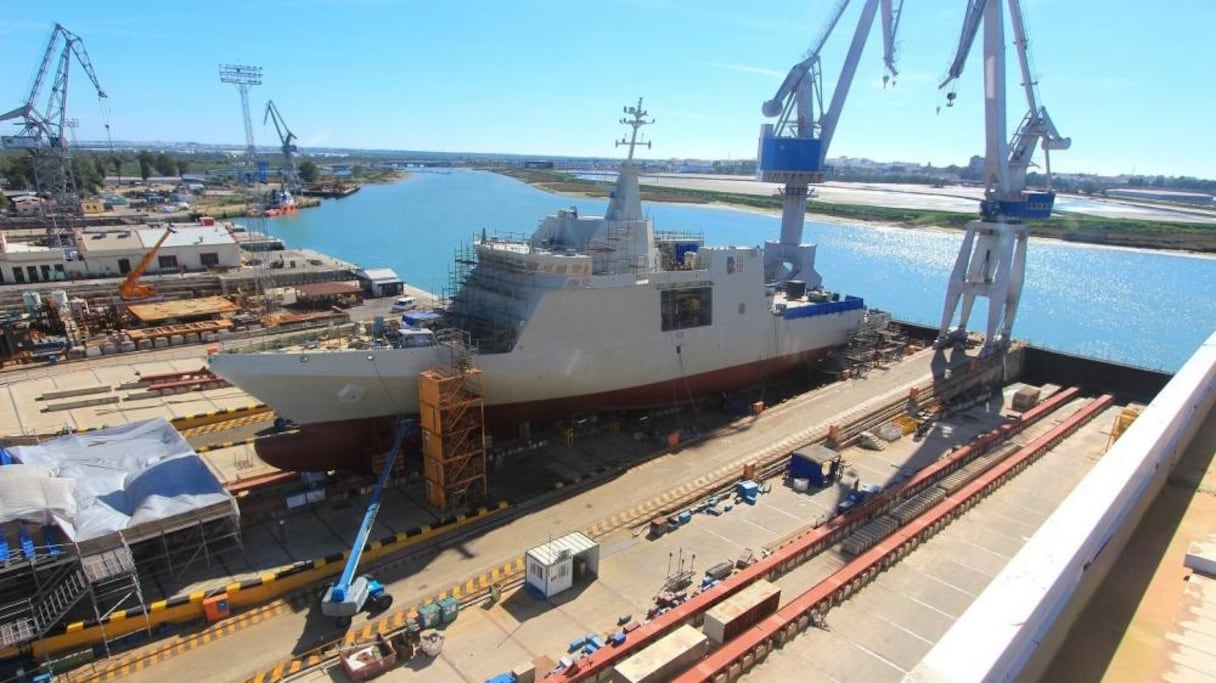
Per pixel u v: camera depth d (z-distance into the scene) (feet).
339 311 168.45
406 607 66.18
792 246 149.69
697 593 67.56
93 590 60.03
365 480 86.84
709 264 108.37
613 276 96.22
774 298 133.28
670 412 113.91
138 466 78.07
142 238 214.07
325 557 71.72
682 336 106.52
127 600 64.49
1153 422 29.50
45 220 263.90
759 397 127.24
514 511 83.15
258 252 242.37
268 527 77.87
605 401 103.24
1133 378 136.67
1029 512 86.33
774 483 91.71
